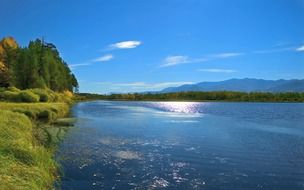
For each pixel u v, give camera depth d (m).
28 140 20.38
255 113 84.25
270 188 16.28
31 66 84.25
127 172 18.41
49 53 103.94
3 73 85.25
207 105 152.38
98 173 18.02
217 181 17.23
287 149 27.28
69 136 31.27
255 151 26.08
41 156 16.64
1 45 101.69
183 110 98.81
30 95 57.09
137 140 30.36
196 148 26.91
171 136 33.91
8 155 14.45
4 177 11.79
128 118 58.16
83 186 15.66
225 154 24.61
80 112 71.94
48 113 41.22
